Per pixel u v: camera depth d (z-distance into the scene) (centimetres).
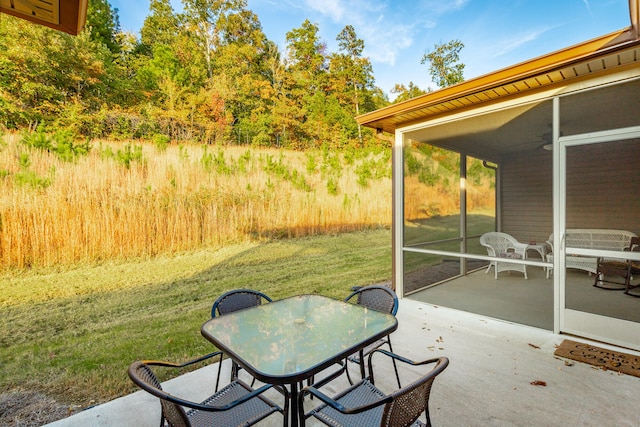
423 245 468
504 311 368
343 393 163
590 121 286
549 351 273
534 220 407
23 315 312
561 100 300
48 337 300
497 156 453
